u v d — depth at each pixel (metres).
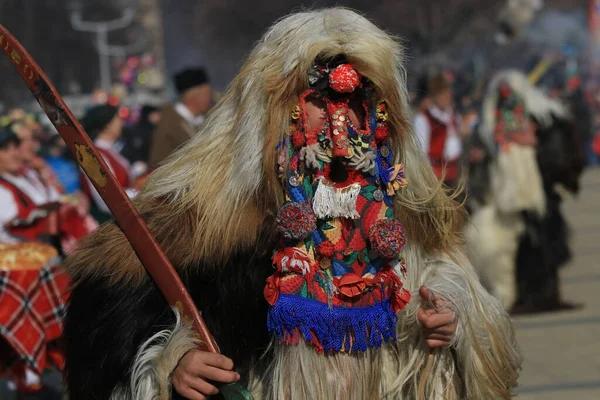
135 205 5.11
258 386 4.93
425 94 15.58
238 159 4.78
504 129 13.08
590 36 61.47
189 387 4.64
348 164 4.71
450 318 4.95
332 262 4.77
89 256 5.10
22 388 8.91
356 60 4.66
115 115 13.07
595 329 12.52
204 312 4.91
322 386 4.72
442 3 63.22
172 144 12.52
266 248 4.86
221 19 81.00
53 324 8.48
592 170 36.50
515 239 13.20
